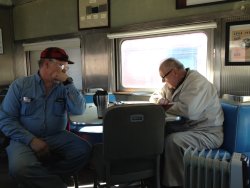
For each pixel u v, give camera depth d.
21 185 2.04
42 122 2.31
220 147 2.60
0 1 5.10
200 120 2.65
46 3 4.79
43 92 2.31
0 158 3.66
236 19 2.97
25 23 5.16
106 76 4.18
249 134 2.46
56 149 2.32
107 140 1.76
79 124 2.19
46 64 2.28
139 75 3.91
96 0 4.13
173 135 2.52
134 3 3.77
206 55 3.28
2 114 2.25
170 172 2.47
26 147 2.13
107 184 1.87
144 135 1.84
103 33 4.12
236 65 3.02
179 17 3.38
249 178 2.08
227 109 2.62
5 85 5.30
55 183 2.03
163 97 3.05
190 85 2.64
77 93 2.41
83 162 2.30
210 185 2.10
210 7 3.14
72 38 4.52
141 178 1.96
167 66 2.79
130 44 3.93
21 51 5.31
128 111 1.75
